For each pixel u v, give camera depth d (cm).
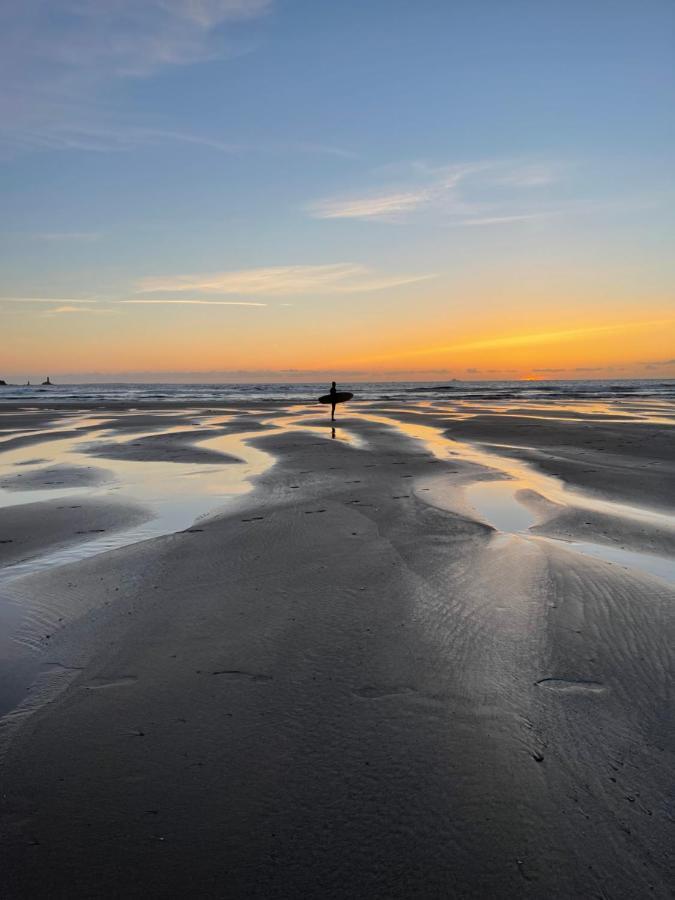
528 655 456
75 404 4944
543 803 299
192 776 320
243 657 455
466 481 1194
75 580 629
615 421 2720
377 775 320
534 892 250
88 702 395
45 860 266
